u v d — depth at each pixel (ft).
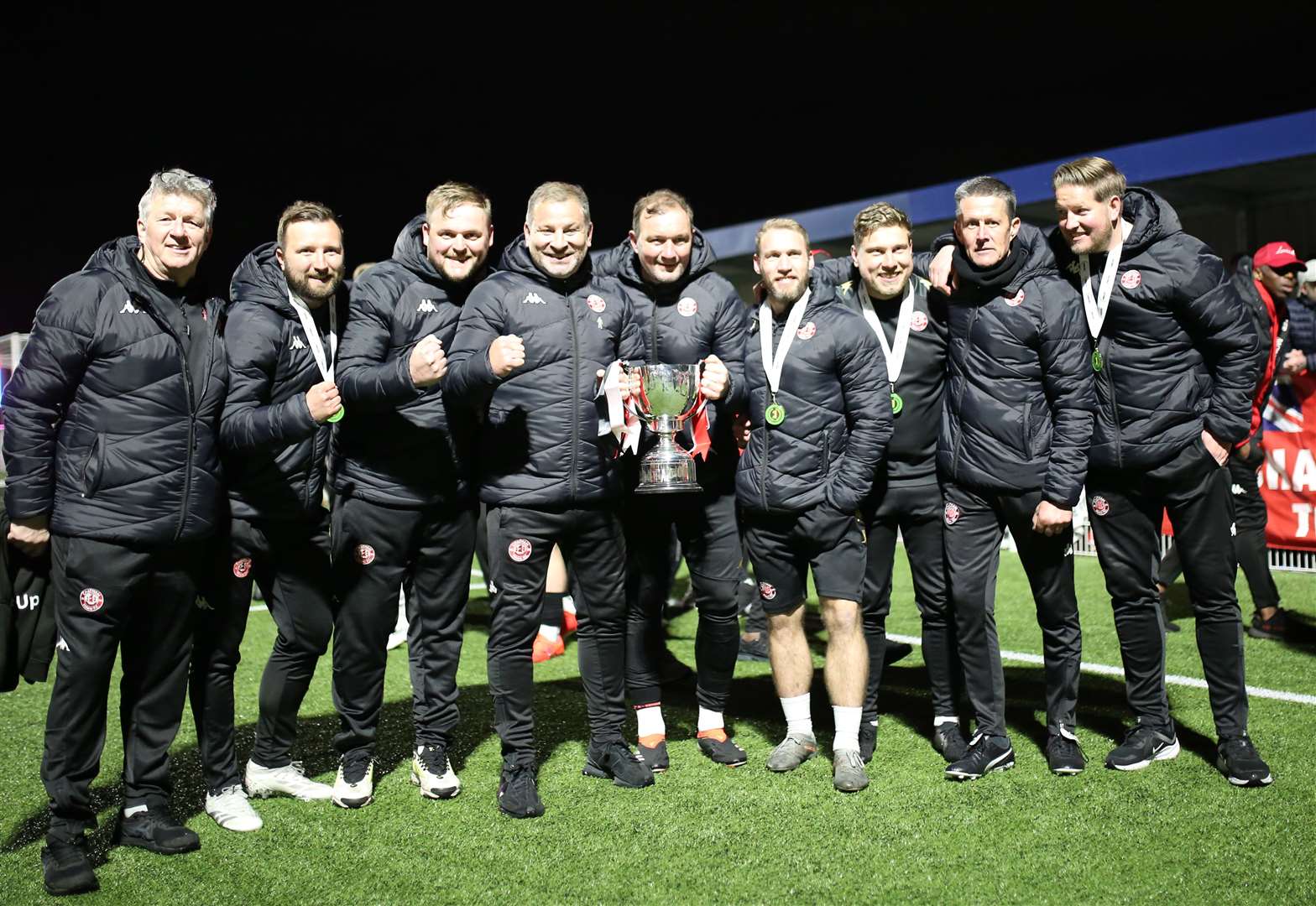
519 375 9.50
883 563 10.86
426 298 9.61
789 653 10.63
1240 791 9.58
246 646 16.39
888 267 9.91
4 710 12.97
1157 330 9.60
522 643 9.80
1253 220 31.24
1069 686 10.28
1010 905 7.64
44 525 8.34
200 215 8.32
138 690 8.98
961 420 10.04
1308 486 19.10
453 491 9.73
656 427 9.54
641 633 10.64
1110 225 9.43
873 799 9.69
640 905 7.79
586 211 9.45
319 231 8.95
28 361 8.14
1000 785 9.93
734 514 10.68
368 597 9.61
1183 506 9.94
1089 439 9.71
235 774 9.71
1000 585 19.69
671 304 10.47
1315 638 14.99
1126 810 9.26
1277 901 7.57
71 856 8.36
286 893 8.14
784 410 9.96
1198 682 13.09
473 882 8.25
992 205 9.37
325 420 8.45
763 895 7.89
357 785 9.82
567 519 9.69
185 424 8.46
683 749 11.28
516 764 9.76
